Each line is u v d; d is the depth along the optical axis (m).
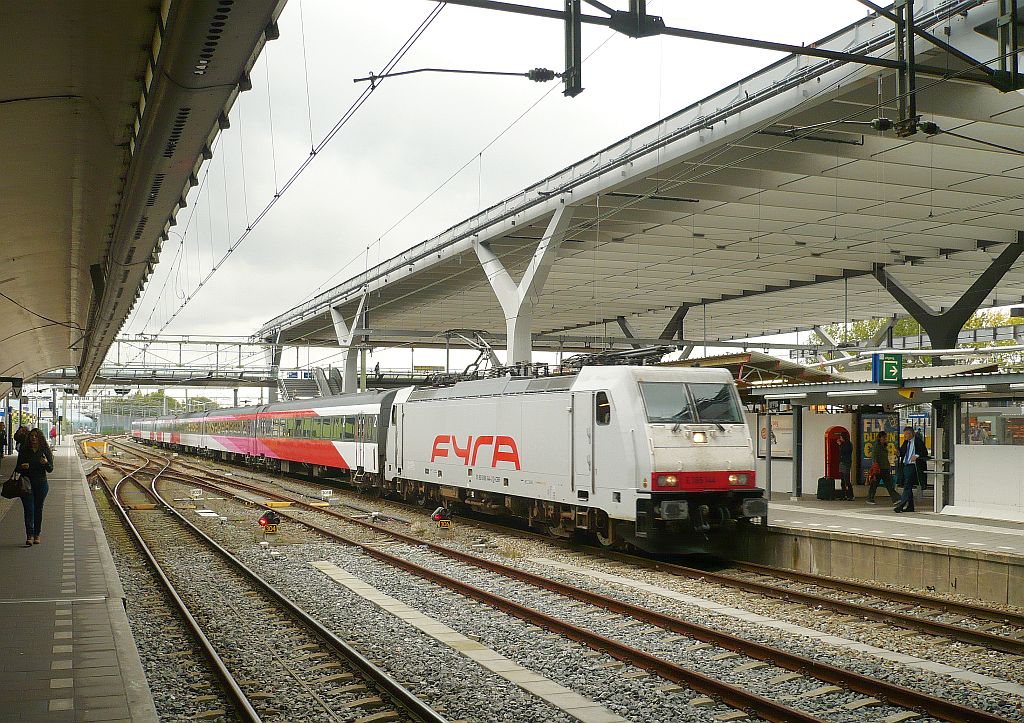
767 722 7.63
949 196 28.78
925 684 8.68
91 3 8.39
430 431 24.33
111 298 24.61
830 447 24.33
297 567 15.91
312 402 38.81
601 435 16.88
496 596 12.30
